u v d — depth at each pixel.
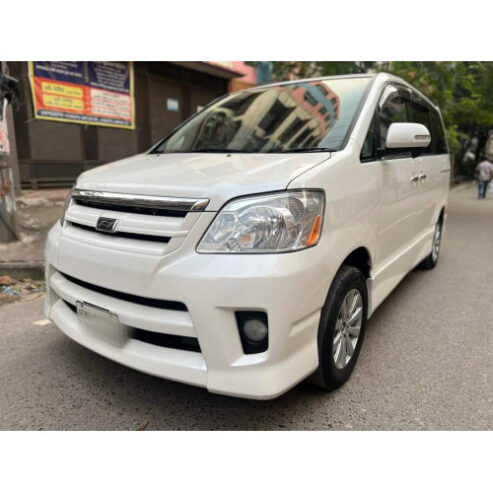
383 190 3.04
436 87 9.10
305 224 2.18
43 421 2.39
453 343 3.38
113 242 2.34
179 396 2.64
